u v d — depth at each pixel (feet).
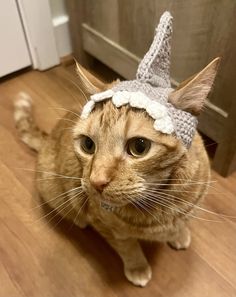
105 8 1.25
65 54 1.55
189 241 1.02
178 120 0.63
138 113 0.61
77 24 1.40
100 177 0.62
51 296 0.97
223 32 0.94
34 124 1.22
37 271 1.01
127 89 0.63
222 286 0.96
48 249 1.05
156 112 0.59
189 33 1.03
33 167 1.21
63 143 0.92
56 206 1.04
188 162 0.70
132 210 0.75
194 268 0.99
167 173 0.67
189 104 0.64
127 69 1.34
